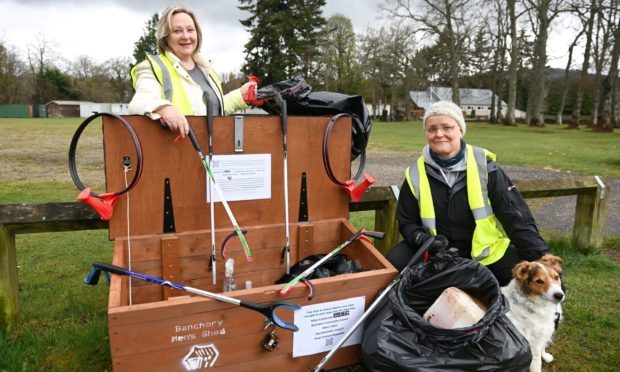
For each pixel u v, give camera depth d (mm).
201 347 2010
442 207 2783
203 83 3008
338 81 48125
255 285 2906
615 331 2945
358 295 2289
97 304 3248
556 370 2547
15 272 2770
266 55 39312
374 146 16984
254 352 2127
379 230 3650
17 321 2812
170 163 2549
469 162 2719
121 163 2469
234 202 2750
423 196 2793
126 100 69938
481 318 2092
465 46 39438
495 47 42125
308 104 3008
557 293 2250
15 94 60562
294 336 2188
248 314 2059
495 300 2172
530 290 2359
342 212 3025
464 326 2080
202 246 2699
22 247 4688
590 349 2754
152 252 2605
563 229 5457
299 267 2779
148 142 2482
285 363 2217
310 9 39812
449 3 32625
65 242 4883
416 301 2381
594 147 16141
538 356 2375
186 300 1944
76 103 59469
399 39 46531
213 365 2059
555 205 6797
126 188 2385
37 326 2877
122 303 2209
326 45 44688
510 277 2719
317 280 2193
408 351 1999
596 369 2553
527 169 10570
